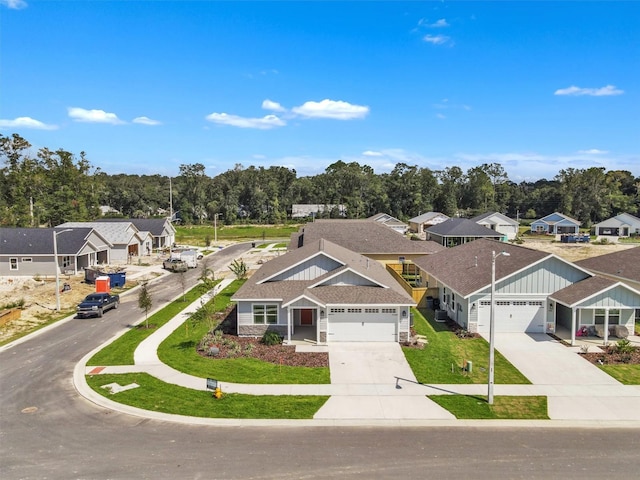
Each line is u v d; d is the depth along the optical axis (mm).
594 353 25344
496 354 25266
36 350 26172
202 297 39750
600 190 125375
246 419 17547
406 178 131875
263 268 35094
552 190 141875
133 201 139000
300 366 23438
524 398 19672
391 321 27641
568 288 28688
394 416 17906
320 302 27031
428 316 33688
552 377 22062
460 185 153375
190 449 15242
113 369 22828
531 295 28938
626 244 80250
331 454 14953
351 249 46875
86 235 53750
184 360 24062
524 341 27500
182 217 127688
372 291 28531
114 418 17641
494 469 14078
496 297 29031
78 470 13906
